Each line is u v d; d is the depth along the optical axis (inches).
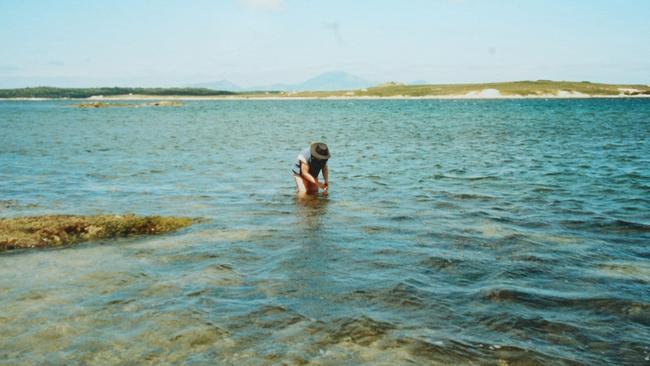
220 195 485.1
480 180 565.0
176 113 3085.6
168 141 1113.4
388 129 1510.8
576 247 304.2
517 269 262.8
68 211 418.6
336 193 490.6
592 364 168.4
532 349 178.2
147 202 454.6
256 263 274.5
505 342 183.2
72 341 185.2
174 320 202.1
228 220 378.6
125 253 297.9
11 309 214.5
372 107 4217.5
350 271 259.8
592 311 210.2
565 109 3097.9
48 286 242.7
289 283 242.8
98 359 172.1
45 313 210.1
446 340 184.4
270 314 207.0
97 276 256.8
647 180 552.1
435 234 334.0
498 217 384.8
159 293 232.1
